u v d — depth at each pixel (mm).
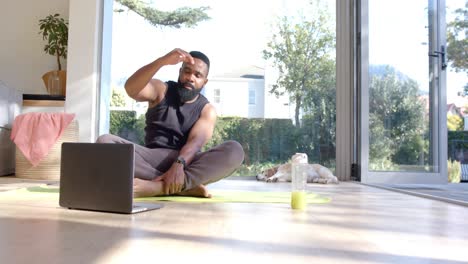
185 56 2168
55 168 3854
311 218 1625
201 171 2262
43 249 1005
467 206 2172
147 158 2330
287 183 3877
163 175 2238
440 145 3979
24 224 1377
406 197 2658
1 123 3854
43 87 4840
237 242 1121
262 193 2623
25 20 4848
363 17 4281
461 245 1151
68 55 4434
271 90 4789
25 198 2160
